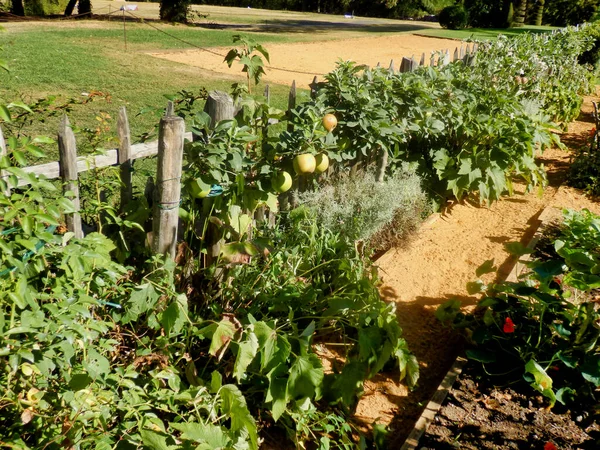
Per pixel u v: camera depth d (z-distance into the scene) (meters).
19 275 2.00
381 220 4.60
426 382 3.38
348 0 44.28
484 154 5.74
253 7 46.62
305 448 2.77
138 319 2.91
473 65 8.01
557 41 10.91
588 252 3.79
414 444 2.81
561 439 2.95
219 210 3.40
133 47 14.78
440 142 6.00
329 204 4.43
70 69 10.91
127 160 3.20
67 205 2.31
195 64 12.90
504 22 32.84
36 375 2.13
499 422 3.05
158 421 2.11
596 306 4.11
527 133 5.86
